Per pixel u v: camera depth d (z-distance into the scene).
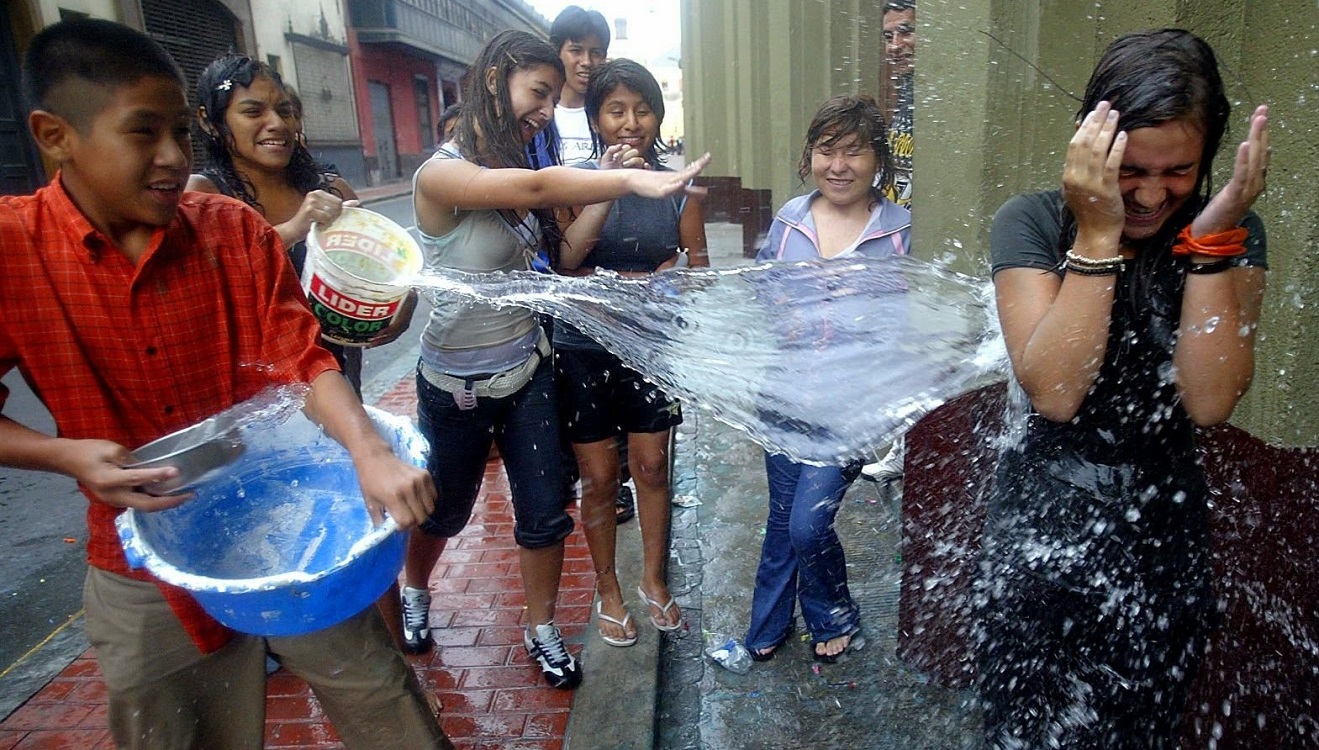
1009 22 2.07
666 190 1.85
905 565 2.42
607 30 3.56
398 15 26.34
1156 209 1.37
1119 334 1.45
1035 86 2.10
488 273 2.25
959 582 2.31
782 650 2.67
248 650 1.69
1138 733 1.64
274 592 1.41
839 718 2.37
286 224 2.16
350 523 1.75
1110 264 1.34
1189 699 1.93
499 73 2.10
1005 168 2.15
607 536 2.68
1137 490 1.52
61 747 2.37
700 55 12.15
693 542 3.40
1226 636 1.85
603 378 2.54
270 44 20.38
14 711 2.53
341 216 2.21
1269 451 1.73
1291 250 1.67
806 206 2.51
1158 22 1.86
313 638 1.62
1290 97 1.67
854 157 2.32
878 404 2.18
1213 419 1.42
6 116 12.38
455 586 3.14
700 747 2.34
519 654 2.71
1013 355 1.51
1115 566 1.54
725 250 8.92
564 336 2.52
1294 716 1.76
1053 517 1.57
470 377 2.28
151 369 1.55
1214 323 1.38
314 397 1.62
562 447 2.45
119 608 1.58
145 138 1.39
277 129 2.42
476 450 2.41
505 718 2.42
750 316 2.29
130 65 1.36
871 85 4.67
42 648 2.88
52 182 1.51
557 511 2.44
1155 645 1.58
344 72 25.22
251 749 1.78
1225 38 1.79
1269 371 1.71
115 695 1.62
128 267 1.50
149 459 1.50
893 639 2.65
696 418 4.77
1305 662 1.72
